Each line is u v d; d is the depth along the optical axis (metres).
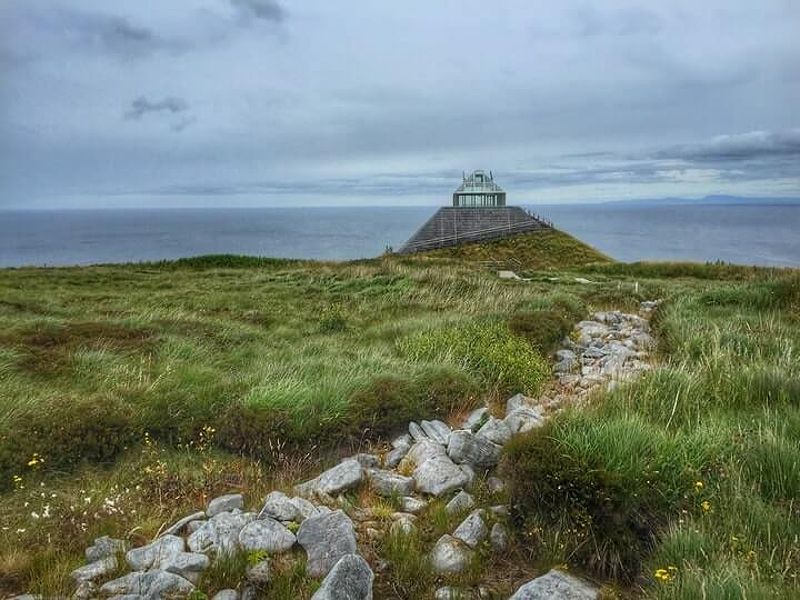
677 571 3.67
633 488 4.37
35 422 6.61
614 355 11.55
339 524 4.30
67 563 4.31
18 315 16.19
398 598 3.84
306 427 6.77
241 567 4.00
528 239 71.81
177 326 13.75
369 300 19.66
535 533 4.41
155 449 6.69
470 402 8.30
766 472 4.90
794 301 14.87
